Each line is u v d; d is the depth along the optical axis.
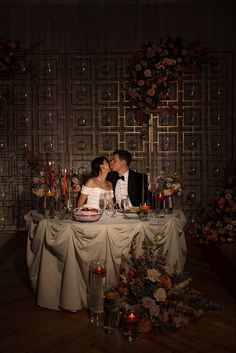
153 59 6.34
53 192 3.86
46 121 6.63
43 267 3.66
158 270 3.45
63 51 6.54
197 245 5.99
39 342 3.12
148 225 3.70
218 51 6.47
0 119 6.61
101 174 4.38
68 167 6.69
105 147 6.67
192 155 6.66
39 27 6.51
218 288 4.27
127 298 3.36
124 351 2.99
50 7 6.49
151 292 3.34
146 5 6.46
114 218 3.88
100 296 3.46
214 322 3.46
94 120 6.64
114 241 3.57
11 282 4.46
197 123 6.62
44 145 6.66
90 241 3.55
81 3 6.48
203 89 6.55
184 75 6.55
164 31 6.46
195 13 6.45
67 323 3.45
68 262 3.54
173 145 6.66
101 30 6.51
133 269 3.42
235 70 6.50
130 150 6.66
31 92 6.61
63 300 3.57
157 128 6.63
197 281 4.48
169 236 3.82
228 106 6.57
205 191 6.68
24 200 6.68
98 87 6.60
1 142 6.66
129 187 5.04
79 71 6.57
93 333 3.28
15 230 6.75
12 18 6.49
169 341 3.14
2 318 3.54
